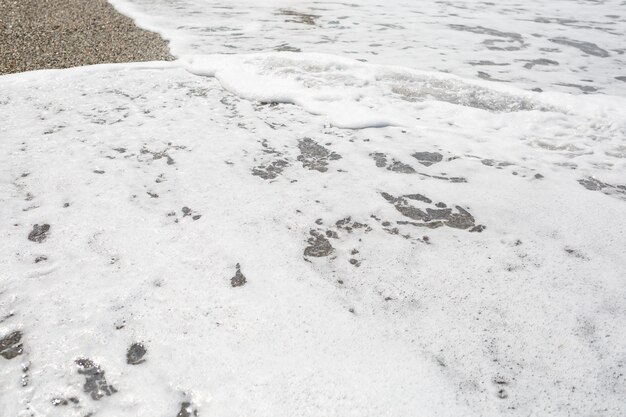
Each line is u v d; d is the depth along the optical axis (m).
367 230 3.10
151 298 2.43
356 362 2.13
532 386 2.06
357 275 2.69
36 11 8.29
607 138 4.59
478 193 3.55
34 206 3.12
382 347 2.22
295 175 3.71
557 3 11.62
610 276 2.73
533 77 6.29
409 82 5.85
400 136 4.49
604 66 6.83
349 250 2.90
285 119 4.77
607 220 3.26
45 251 2.72
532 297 2.56
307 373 2.06
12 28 7.15
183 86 5.52
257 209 3.23
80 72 5.68
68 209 3.11
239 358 2.11
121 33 7.53
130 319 2.30
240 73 5.86
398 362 2.14
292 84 5.59
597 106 5.23
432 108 5.17
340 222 3.16
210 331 2.25
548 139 4.55
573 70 6.62
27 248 2.74
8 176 3.43
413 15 9.79
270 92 5.30
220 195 3.37
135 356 2.11
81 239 2.84
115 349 2.14
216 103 5.09
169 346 2.16
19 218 2.99
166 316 2.32
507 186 3.66
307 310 2.41
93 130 4.25
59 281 2.51
